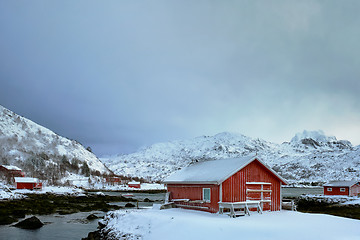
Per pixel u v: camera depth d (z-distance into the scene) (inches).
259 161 1072.2
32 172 5295.3
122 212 1015.0
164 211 1038.4
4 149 6003.9
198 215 918.4
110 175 7071.9
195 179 1075.9
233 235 681.0
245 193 1034.7
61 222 1323.8
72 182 5329.7
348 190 2454.5
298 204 2295.8
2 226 1177.4
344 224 805.9
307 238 657.6
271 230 705.0
